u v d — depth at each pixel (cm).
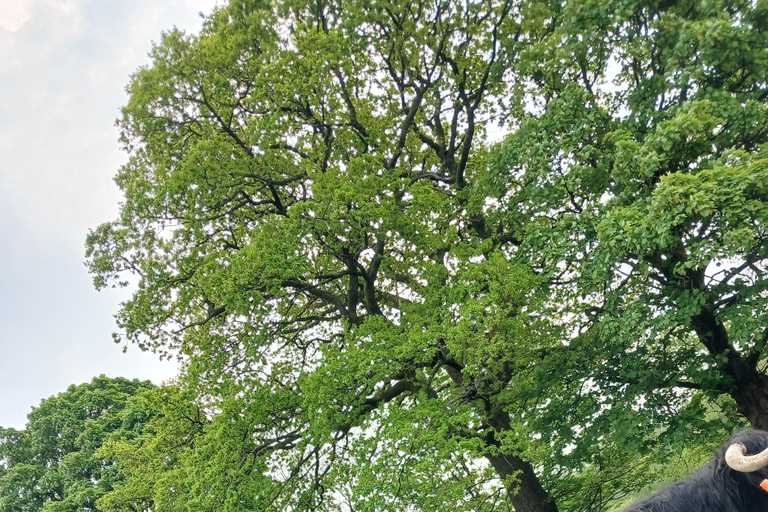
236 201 1544
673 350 1534
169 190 1409
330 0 1620
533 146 1405
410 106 1709
